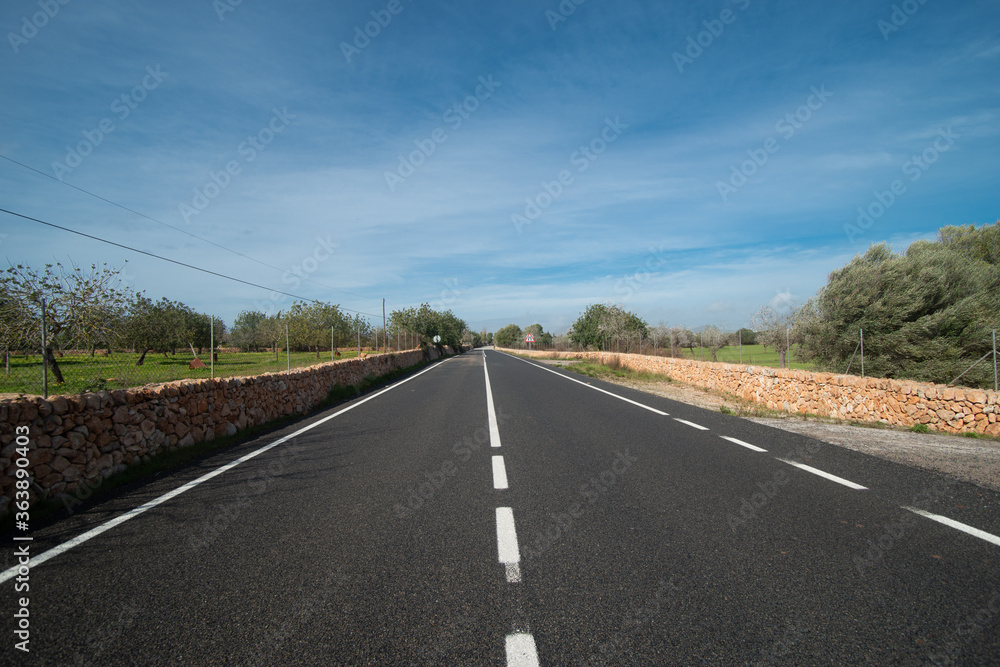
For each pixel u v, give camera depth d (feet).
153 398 21.22
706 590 9.89
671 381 64.64
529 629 8.61
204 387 25.27
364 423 31.73
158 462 20.39
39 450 15.44
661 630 8.54
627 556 11.48
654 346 112.47
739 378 46.37
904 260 43.91
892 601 9.43
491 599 9.64
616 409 37.24
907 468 19.33
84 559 11.60
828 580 10.27
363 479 18.35
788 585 10.06
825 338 48.08
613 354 102.42
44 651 8.12
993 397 26.22
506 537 12.70
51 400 16.03
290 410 36.19
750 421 31.42
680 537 12.58
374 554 11.75
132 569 11.07
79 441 17.03
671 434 26.89
